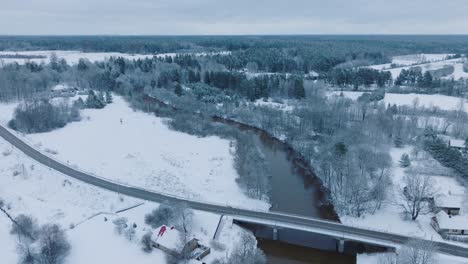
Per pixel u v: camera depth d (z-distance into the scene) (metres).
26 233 72.81
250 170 101.75
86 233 74.31
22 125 138.12
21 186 95.75
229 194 96.81
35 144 122.12
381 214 87.56
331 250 78.88
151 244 70.62
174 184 101.25
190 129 147.50
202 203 89.06
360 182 89.56
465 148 118.56
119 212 84.06
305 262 75.50
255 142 135.88
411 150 121.50
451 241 75.06
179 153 124.25
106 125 151.25
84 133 139.75
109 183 97.75
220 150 128.12
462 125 134.88
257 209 87.75
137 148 126.44
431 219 83.00
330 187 101.12
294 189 104.56
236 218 82.81
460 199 85.19
